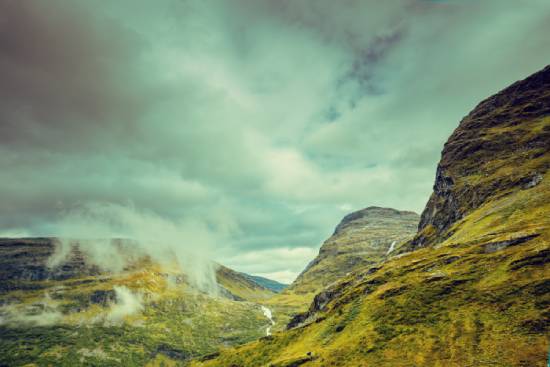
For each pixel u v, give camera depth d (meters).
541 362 86.06
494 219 197.88
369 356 122.88
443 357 105.12
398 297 150.62
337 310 188.75
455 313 122.38
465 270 146.38
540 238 138.00
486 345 101.00
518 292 115.50
